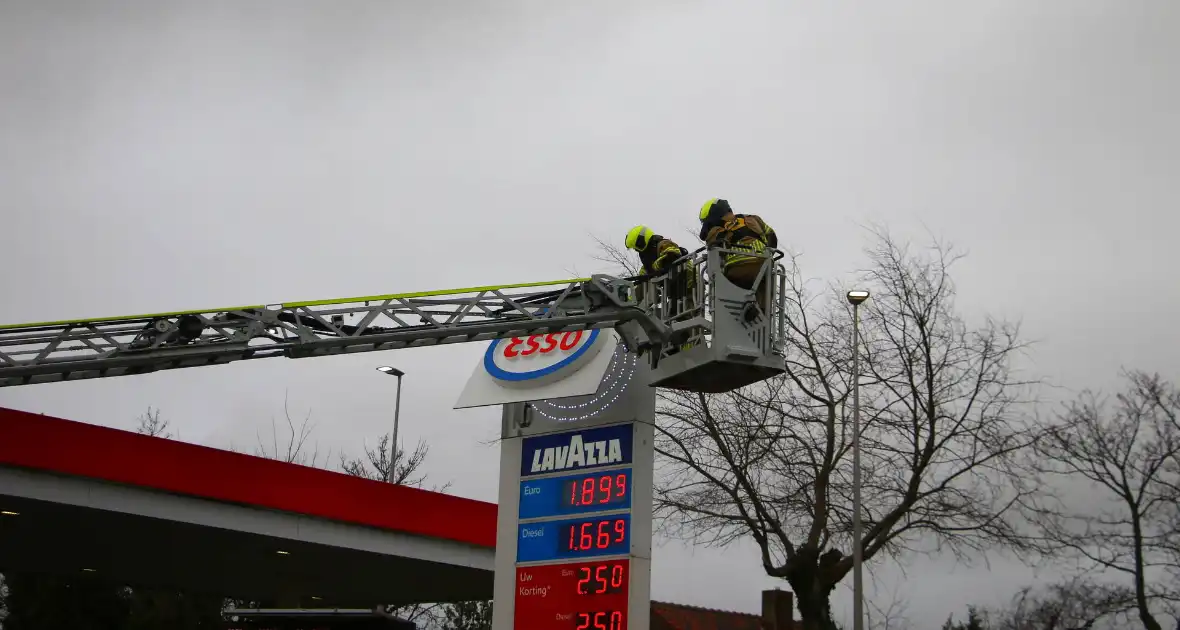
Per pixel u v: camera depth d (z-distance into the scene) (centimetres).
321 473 2373
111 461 2091
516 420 2177
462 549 2606
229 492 2230
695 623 4400
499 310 1681
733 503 2591
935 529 2484
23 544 2567
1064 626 3403
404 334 1584
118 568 2925
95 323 1454
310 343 1530
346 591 3291
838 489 2569
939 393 2547
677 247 1725
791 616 3569
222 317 1514
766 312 1609
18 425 1992
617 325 1742
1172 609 3080
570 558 2028
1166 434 3086
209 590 3338
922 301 2581
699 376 1650
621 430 2030
